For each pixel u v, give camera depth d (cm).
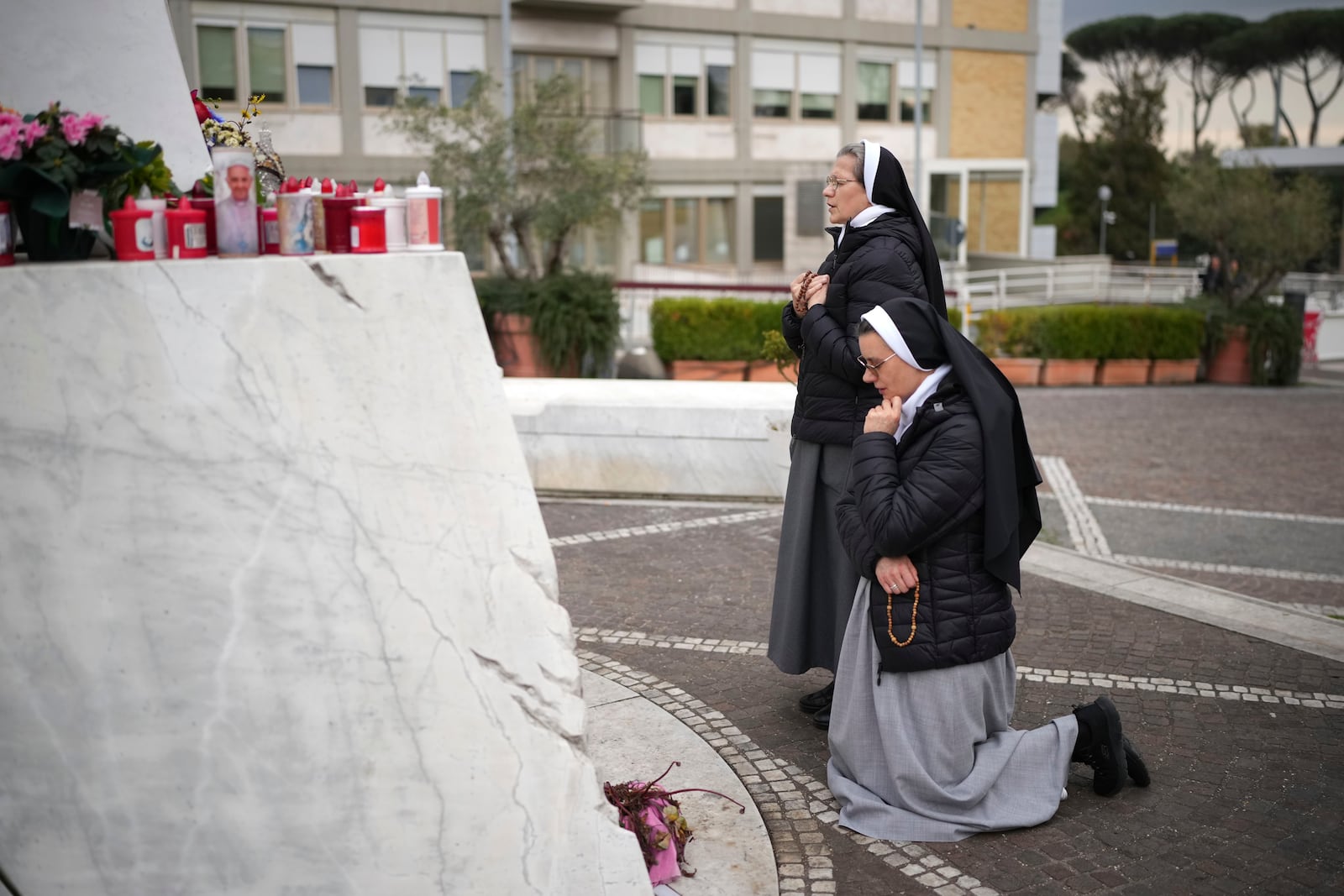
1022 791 371
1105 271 3222
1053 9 3931
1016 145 3475
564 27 2616
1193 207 2509
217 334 250
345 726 265
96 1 306
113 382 248
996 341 2095
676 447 823
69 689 258
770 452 812
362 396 260
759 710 463
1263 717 463
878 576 351
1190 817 377
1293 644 551
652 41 2770
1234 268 2508
